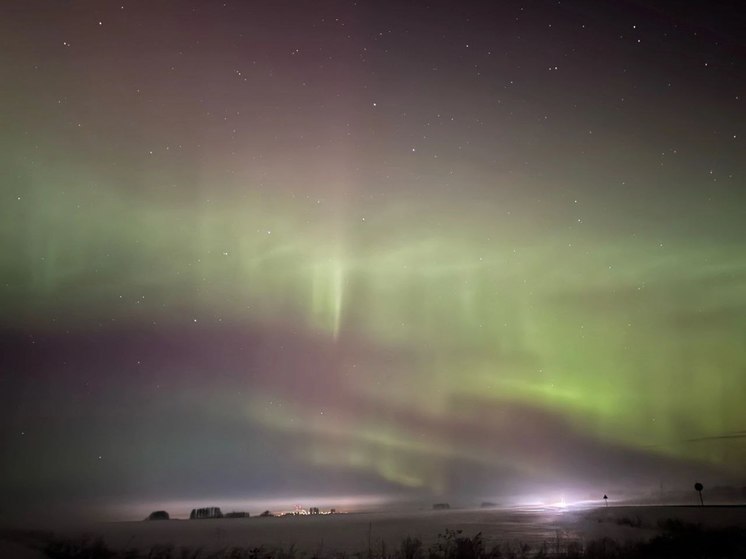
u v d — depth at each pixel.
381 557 16.94
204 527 32.31
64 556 16.61
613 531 23.62
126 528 30.64
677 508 38.62
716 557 15.20
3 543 17.56
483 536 22.69
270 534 26.05
